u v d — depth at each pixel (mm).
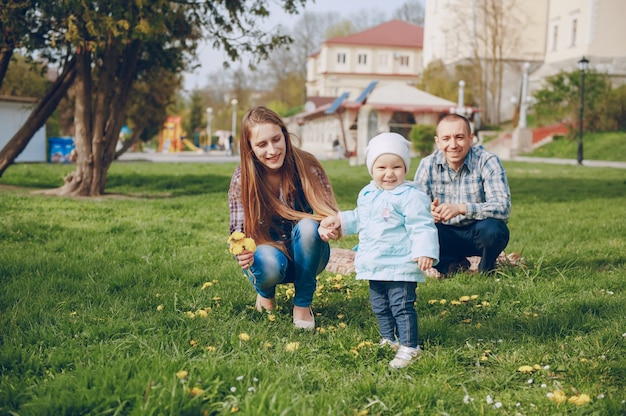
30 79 30969
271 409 2580
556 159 30828
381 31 70812
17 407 2748
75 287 5008
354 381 3098
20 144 13891
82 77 13211
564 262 6008
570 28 44656
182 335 3670
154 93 24578
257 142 3961
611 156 30016
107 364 3104
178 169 23234
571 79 34312
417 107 36844
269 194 4137
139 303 4516
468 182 5629
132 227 8375
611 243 7121
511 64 48438
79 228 8188
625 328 3842
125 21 11352
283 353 3445
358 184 17250
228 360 3273
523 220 9469
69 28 11516
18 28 12383
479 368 3336
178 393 2670
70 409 2652
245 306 4523
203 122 72500
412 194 3557
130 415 2574
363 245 3645
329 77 69312
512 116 48000
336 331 3896
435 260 3461
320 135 44688
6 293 4688
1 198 11438
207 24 14234
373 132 37438
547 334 3889
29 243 7043
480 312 4430
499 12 46281
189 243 7480
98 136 13406
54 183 16562
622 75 39844
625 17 41906
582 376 3186
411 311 3520
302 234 3953
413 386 2986
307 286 4055
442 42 53688
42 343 3547
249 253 3855
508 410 2854
